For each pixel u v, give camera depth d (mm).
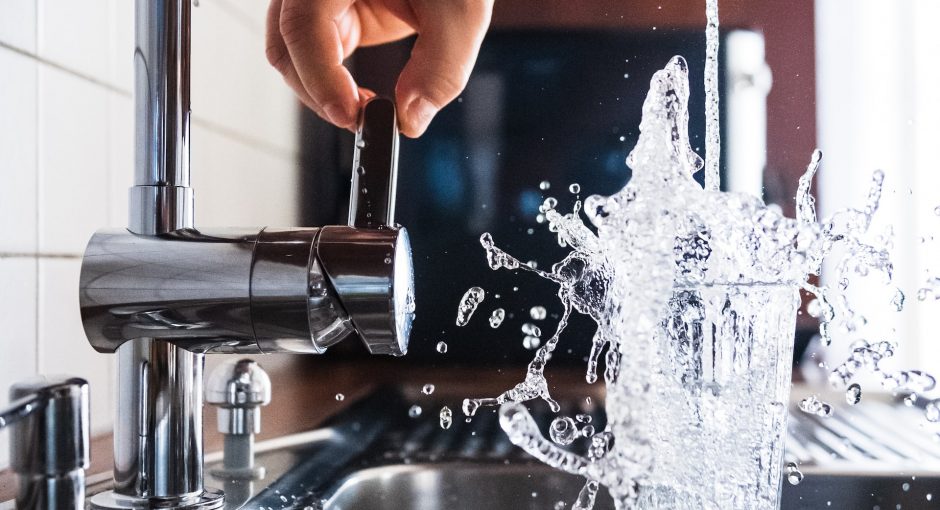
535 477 773
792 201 1276
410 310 470
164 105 465
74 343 657
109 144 713
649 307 393
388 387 1159
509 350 1266
